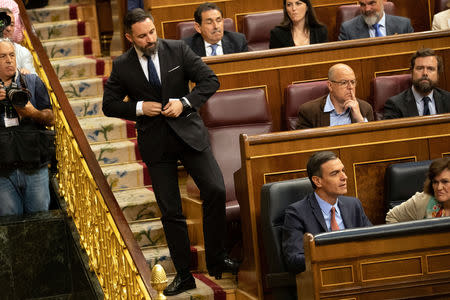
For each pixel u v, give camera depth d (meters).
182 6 19.44
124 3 21.31
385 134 12.98
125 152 17.33
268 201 11.69
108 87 12.89
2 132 14.06
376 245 9.80
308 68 15.83
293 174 12.62
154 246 14.94
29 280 14.33
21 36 16.39
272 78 15.71
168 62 12.73
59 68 20.16
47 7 22.78
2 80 14.02
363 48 16.05
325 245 9.66
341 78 14.09
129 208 15.35
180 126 12.57
